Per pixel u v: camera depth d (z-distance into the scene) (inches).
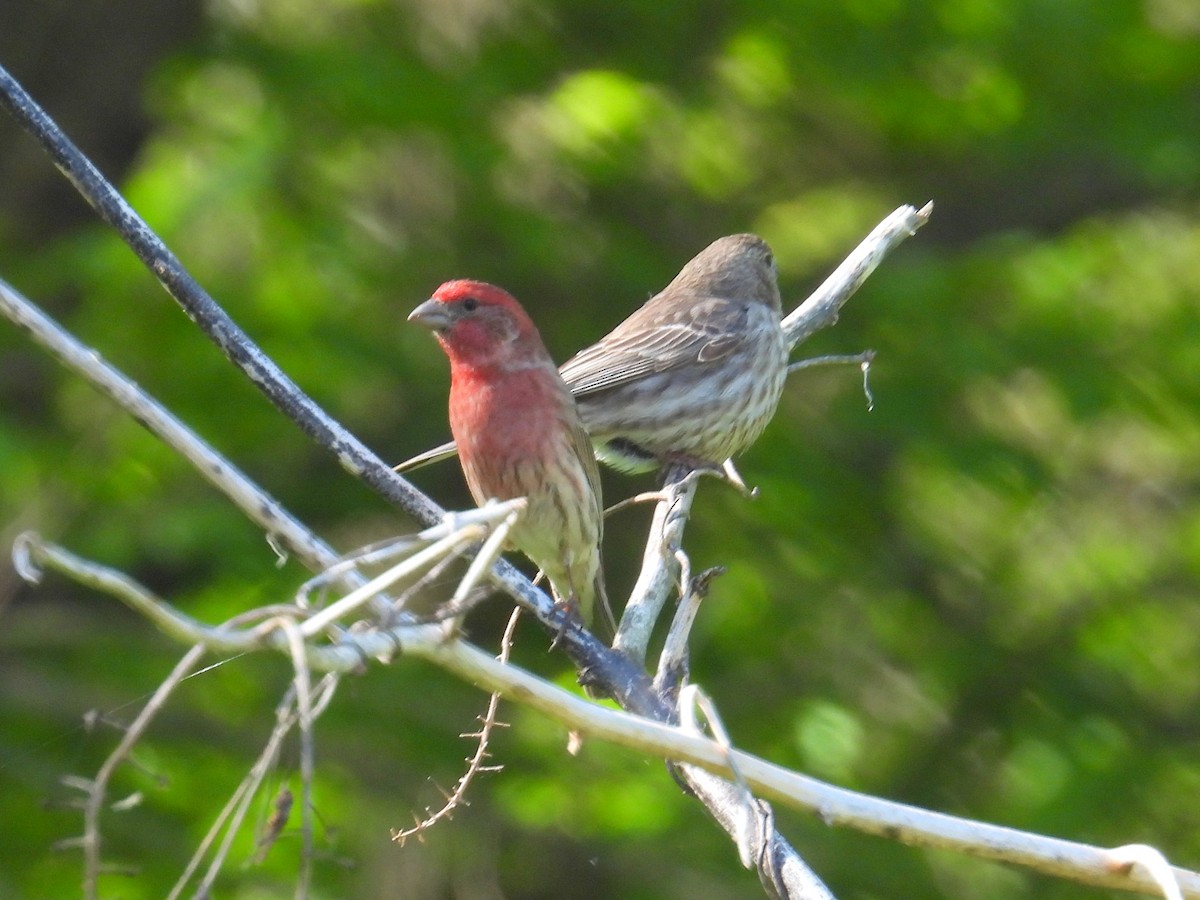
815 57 562.3
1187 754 583.5
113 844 485.4
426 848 499.5
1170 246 637.9
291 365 510.6
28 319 179.9
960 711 598.5
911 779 582.6
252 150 509.7
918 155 620.4
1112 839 550.3
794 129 613.0
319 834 433.1
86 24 554.9
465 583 153.0
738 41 565.6
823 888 203.9
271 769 138.9
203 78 559.2
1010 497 561.6
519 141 582.6
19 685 497.0
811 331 316.5
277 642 140.6
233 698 515.8
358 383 527.5
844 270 324.5
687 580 231.0
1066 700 597.6
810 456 577.6
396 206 594.9
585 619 302.5
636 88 554.3
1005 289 571.2
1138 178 595.5
